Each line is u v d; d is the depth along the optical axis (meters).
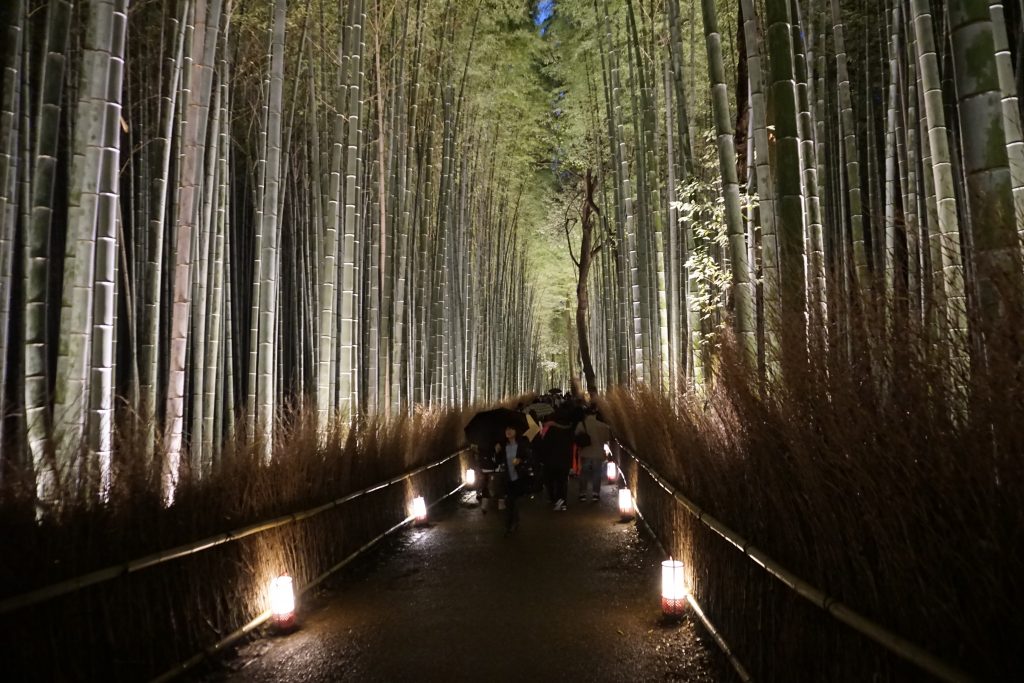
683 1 9.96
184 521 3.46
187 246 4.88
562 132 17.25
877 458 1.90
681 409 5.31
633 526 7.28
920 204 6.41
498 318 20.11
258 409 6.02
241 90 10.02
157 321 5.76
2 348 4.27
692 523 4.24
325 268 6.95
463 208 13.85
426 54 10.97
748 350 3.42
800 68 5.61
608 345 18.31
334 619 4.27
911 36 6.34
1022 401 1.59
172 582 3.28
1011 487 1.51
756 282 4.12
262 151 8.61
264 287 6.09
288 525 4.47
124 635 2.92
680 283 9.19
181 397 4.78
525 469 7.42
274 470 4.67
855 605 1.99
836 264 2.64
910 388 1.89
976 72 2.27
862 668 1.92
